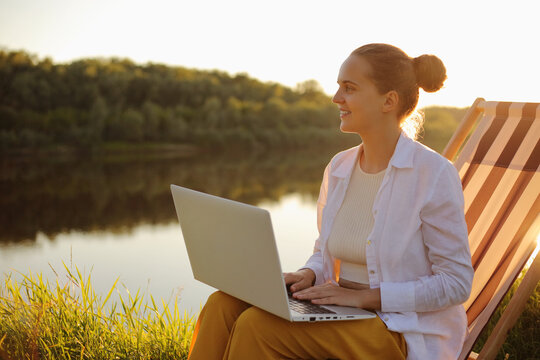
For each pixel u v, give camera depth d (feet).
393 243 5.02
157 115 139.44
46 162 114.42
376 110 5.17
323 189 6.13
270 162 128.98
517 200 6.36
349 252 5.33
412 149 5.11
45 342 7.54
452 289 4.83
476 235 6.64
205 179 92.58
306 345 4.73
